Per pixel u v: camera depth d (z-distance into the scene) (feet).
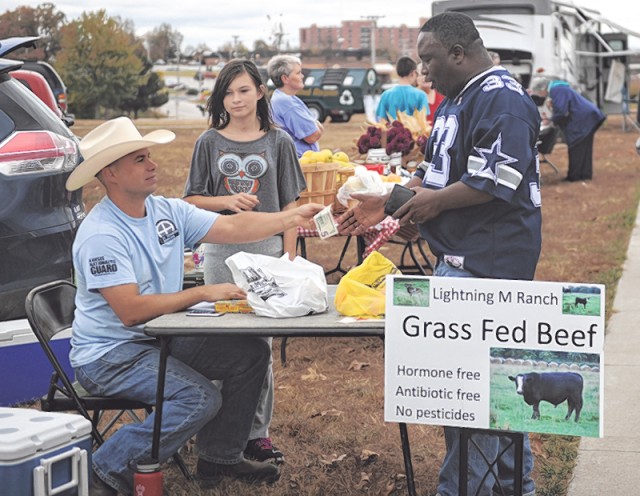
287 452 15.80
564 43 81.10
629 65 98.32
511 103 11.46
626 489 14.17
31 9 185.16
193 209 13.93
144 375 12.71
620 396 18.35
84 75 185.06
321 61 239.71
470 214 11.92
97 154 12.60
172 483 14.46
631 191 49.24
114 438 12.66
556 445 15.84
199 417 12.57
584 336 10.68
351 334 11.51
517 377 10.93
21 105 18.25
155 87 197.77
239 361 13.61
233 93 15.21
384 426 16.93
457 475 12.41
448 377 11.13
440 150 12.12
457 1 77.05
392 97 31.27
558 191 49.83
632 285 27.91
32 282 17.85
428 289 11.09
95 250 12.70
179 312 12.75
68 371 17.43
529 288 10.78
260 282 12.44
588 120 53.26
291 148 15.67
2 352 16.94
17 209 17.63
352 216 13.08
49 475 11.00
